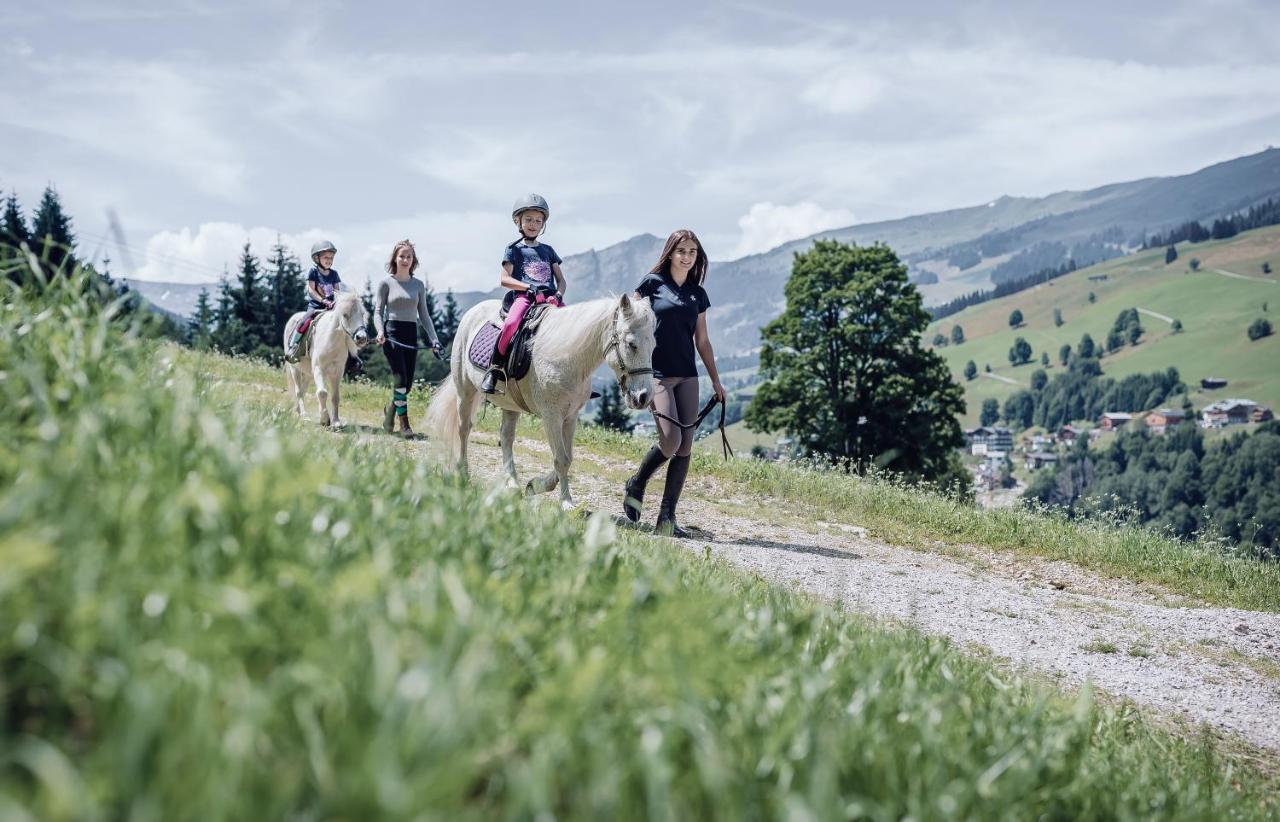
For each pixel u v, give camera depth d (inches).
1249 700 270.7
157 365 145.3
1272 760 226.4
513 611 101.5
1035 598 373.4
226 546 88.2
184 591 78.0
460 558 113.3
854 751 94.4
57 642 71.0
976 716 126.3
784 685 104.5
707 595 151.2
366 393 789.9
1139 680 277.1
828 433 1630.2
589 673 83.6
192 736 60.7
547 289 356.8
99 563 77.7
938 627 302.2
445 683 69.5
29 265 137.3
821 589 325.4
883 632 190.5
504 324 348.5
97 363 121.8
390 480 148.3
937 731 109.2
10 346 120.0
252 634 78.0
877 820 81.7
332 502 113.3
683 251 355.9
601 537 139.9
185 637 72.9
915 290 1667.1
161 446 105.3
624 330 319.6
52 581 76.6
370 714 68.6
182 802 56.5
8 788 56.5
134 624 75.4
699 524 435.8
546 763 70.5
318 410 667.4
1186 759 200.4
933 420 1622.8
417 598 90.8
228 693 68.9
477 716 69.2
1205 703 264.2
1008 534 494.9
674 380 363.6
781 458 668.7
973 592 367.6
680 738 87.4
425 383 818.8
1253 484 6525.6
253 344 2310.5
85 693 72.1
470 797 78.0
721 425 377.4
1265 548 489.1
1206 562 467.5
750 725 91.8
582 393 344.5
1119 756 169.2
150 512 89.4
